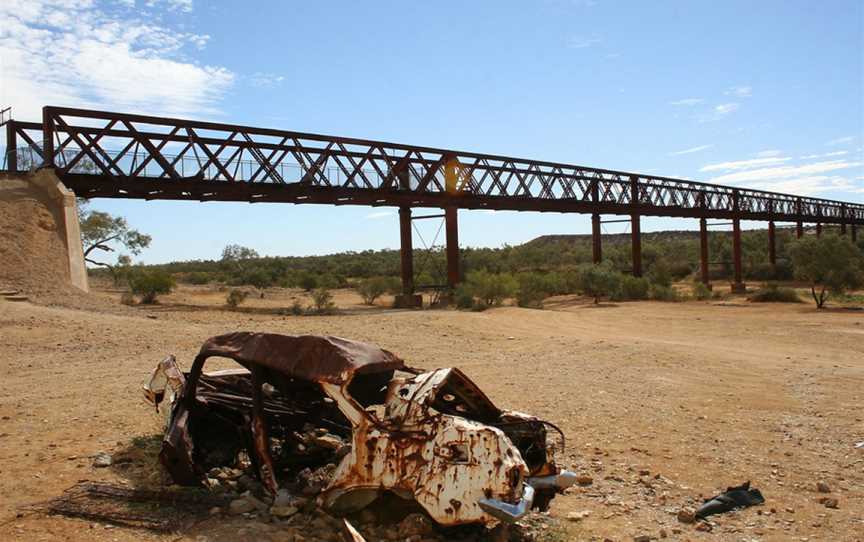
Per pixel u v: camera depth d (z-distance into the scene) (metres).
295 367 5.34
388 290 44.84
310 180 28.94
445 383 5.29
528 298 37.38
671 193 51.81
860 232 108.25
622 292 45.16
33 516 5.27
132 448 7.15
